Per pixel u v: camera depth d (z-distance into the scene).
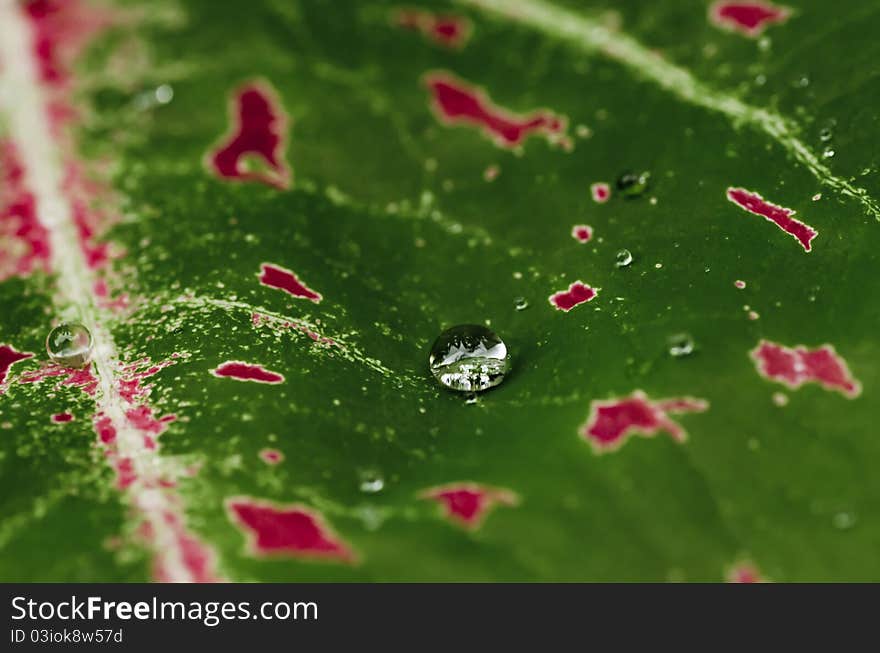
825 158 0.13
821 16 0.14
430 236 0.14
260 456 0.12
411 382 0.13
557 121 0.14
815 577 0.12
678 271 0.13
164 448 0.12
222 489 0.12
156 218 0.14
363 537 0.12
